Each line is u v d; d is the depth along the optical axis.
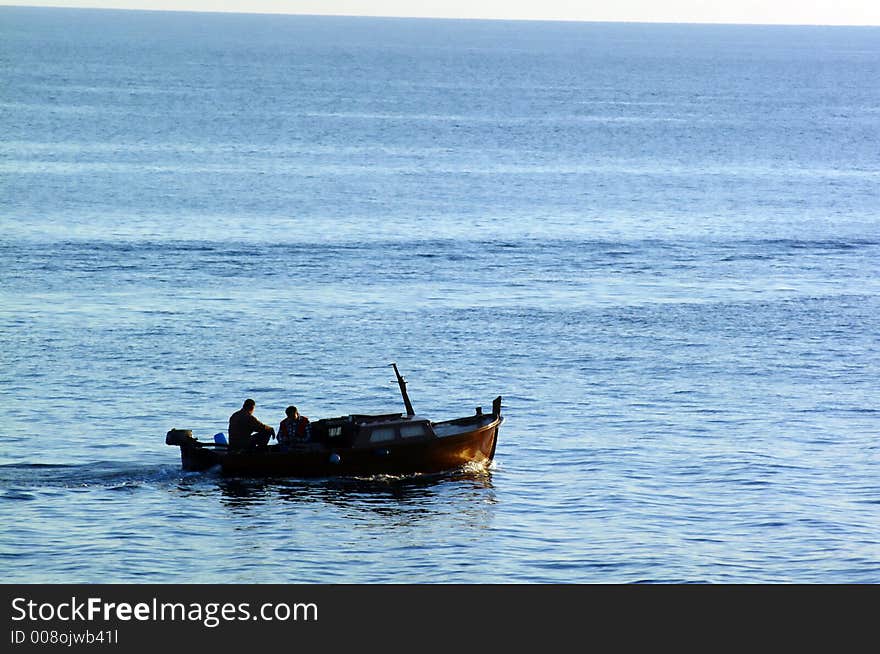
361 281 106.00
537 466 60.53
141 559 48.03
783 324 94.25
